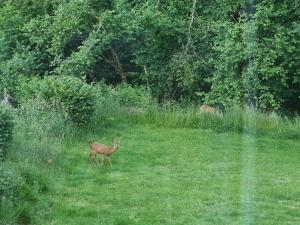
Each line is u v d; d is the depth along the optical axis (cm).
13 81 1819
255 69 1738
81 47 1806
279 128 1566
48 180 1088
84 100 1480
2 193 932
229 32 1769
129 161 1288
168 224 918
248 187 1109
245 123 1574
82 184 1115
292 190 1103
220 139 1488
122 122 1619
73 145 1381
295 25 1736
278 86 1817
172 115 1641
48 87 1473
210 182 1142
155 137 1502
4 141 1149
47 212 948
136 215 959
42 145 1238
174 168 1246
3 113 1163
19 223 901
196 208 991
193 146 1427
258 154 1367
